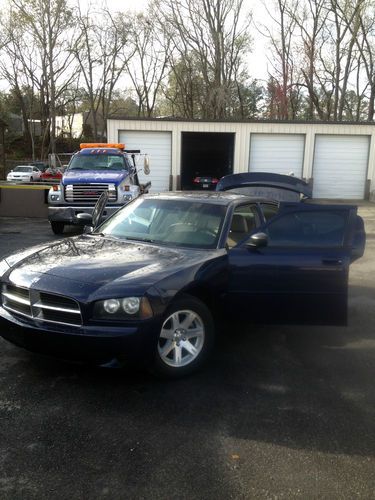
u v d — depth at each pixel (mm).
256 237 4320
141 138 23953
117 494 2529
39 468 2725
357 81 37281
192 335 4051
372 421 3342
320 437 3123
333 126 23484
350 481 2689
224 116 40719
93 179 11320
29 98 54844
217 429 3188
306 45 36906
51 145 48344
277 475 2725
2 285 4027
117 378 3904
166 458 2852
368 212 18438
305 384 3916
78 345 3490
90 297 3516
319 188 24219
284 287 4434
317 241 4508
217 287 4234
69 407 3420
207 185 27266
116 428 3164
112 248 4426
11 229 12531
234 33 40156
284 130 23594
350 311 6105
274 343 4867
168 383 3857
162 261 4055
